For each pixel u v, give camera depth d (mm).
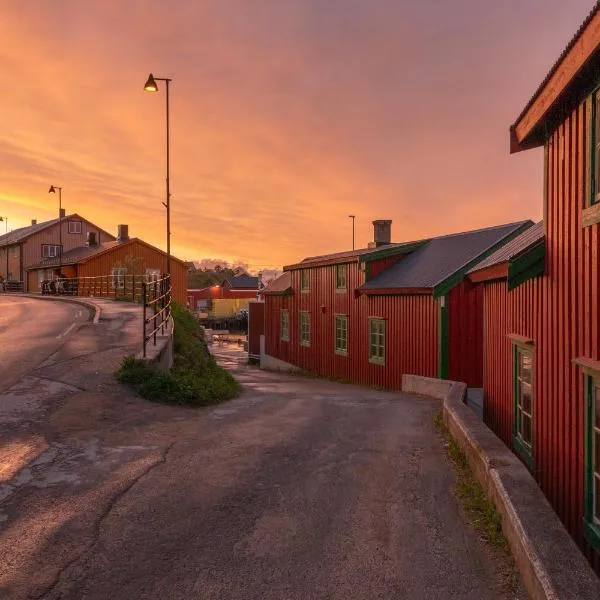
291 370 26594
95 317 18578
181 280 42562
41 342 13156
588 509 5316
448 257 18031
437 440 7887
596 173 5203
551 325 6477
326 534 4656
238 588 3799
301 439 7668
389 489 5766
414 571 4070
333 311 22406
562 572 3373
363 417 9656
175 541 4430
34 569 3926
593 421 5281
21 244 49188
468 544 4496
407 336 17312
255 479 5910
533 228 10695
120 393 8945
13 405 7754
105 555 4156
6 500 4980
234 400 10883
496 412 9555
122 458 6262
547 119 6383
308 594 3750
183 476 5867
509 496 4500
